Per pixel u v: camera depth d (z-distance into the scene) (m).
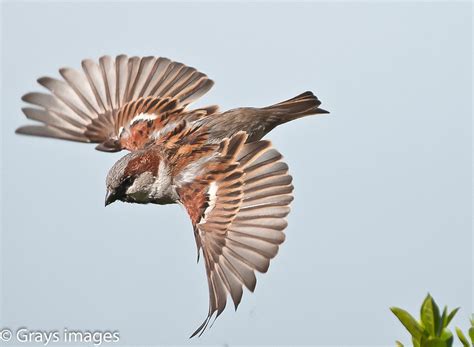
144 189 11.80
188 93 13.03
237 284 10.23
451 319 7.41
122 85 13.34
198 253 10.79
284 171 10.63
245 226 10.52
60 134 13.24
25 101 13.23
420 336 7.38
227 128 11.71
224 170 11.04
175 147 11.86
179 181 11.46
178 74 13.19
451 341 7.36
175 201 11.70
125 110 13.15
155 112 12.88
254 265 10.23
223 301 10.26
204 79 13.09
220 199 10.90
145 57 13.38
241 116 11.77
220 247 10.57
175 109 12.84
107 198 11.98
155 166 11.78
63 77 13.37
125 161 11.95
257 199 10.60
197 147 11.65
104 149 12.97
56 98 13.35
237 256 10.39
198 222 10.91
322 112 11.86
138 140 12.72
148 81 13.25
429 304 7.40
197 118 12.57
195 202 11.09
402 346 7.54
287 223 10.30
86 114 13.40
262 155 10.82
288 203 10.41
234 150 11.10
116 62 13.42
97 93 13.39
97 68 13.41
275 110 11.77
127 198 11.98
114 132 13.16
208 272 10.55
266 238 10.32
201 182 11.19
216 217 10.80
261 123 11.75
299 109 11.81
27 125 13.25
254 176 10.74
